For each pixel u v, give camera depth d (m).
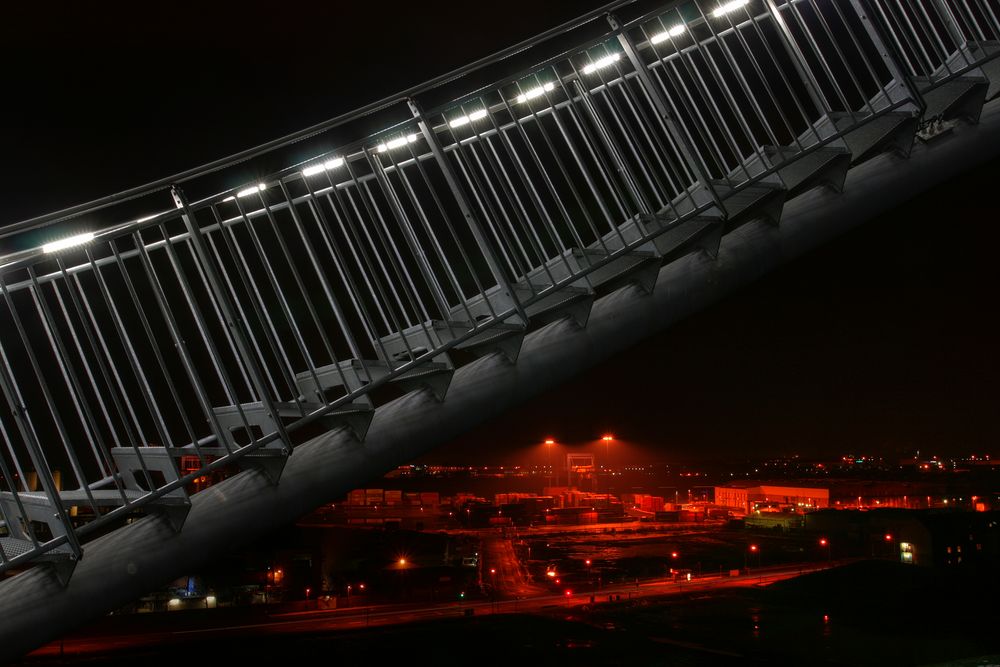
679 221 6.23
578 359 6.30
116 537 5.11
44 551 4.55
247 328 5.85
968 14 7.47
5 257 5.09
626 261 6.45
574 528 102.19
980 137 7.25
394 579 60.53
